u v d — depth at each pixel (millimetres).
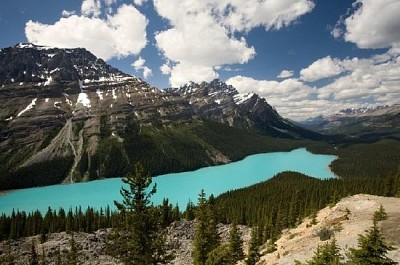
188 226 108312
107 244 30109
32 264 74062
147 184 29375
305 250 50594
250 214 133500
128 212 28891
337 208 69062
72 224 123125
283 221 109875
